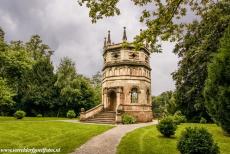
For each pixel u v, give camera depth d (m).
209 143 10.40
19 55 34.22
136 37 11.91
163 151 12.48
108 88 36.72
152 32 11.76
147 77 38.03
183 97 30.56
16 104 47.69
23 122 26.48
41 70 50.56
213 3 13.77
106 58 38.16
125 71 35.78
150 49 12.45
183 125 27.67
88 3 10.95
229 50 16.55
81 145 13.41
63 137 16.31
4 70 33.53
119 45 36.66
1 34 33.44
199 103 25.78
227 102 16.17
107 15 11.17
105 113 34.72
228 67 16.31
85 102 49.78
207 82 19.88
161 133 17.84
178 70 29.55
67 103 48.59
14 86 45.62
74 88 48.84
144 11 11.84
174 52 29.25
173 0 11.09
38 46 58.06
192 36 25.47
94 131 19.95
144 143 14.58
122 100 34.97
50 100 48.97
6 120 31.06
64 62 49.91
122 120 31.22
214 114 19.80
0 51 31.59
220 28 20.78
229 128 17.64
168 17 11.68
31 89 47.62
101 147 12.94
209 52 22.20
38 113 49.19
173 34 12.84
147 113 36.31
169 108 48.41
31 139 15.49
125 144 13.94
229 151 12.96
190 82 28.09
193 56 24.11
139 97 35.75
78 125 25.22
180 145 11.07
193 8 13.68
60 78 48.31
